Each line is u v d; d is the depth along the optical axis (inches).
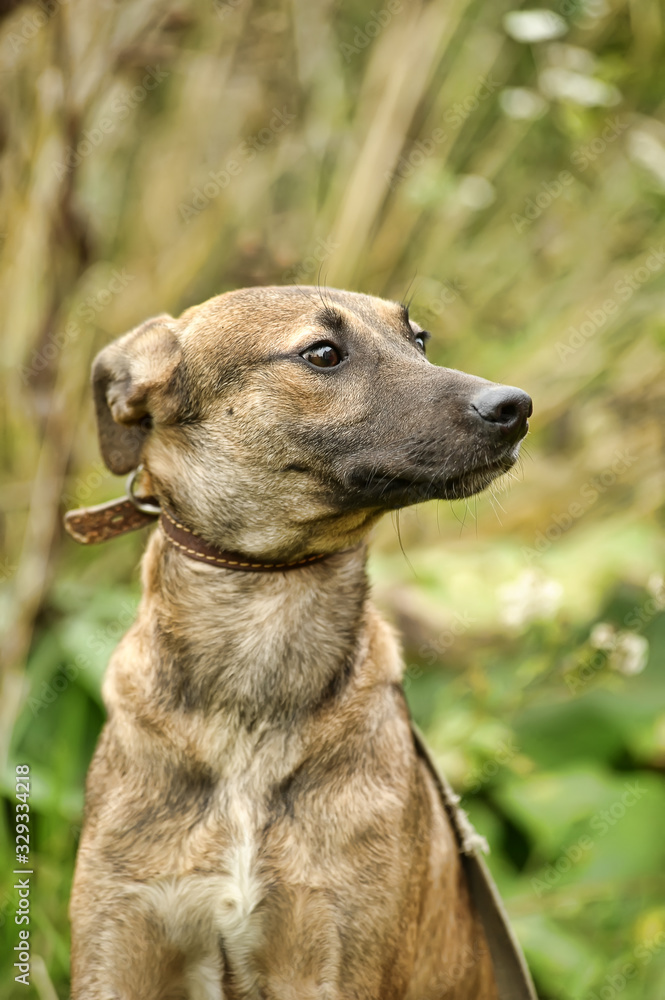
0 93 285.9
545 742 265.3
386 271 332.2
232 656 179.5
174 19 297.0
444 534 328.8
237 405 181.8
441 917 195.9
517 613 259.0
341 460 180.1
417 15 323.6
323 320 183.6
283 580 182.2
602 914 237.1
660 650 279.3
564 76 316.8
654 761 261.1
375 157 318.0
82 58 275.3
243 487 181.9
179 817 176.2
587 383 336.5
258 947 177.5
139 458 201.9
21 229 287.3
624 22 346.6
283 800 176.4
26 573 272.7
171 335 190.2
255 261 315.6
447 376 181.0
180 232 325.7
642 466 327.6
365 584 190.2
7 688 260.7
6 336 296.4
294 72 333.1
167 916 176.1
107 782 181.6
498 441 175.3
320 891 173.6
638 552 293.0
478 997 213.8
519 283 356.8
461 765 251.4
